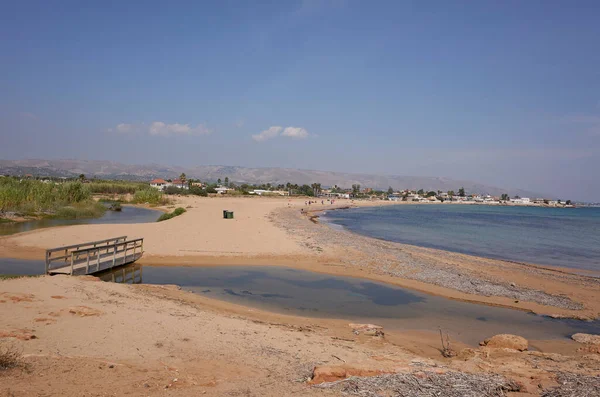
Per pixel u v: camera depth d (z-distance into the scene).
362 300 17.61
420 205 184.12
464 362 10.11
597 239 51.69
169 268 22.50
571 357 11.31
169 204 86.00
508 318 15.84
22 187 52.09
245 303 16.25
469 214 112.62
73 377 6.77
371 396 7.06
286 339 11.04
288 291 18.59
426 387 7.63
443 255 30.52
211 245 28.69
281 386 7.35
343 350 10.43
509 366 9.70
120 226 36.06
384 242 36.81
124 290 15.34
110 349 8.71
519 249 39.16
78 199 59.38
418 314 15.95
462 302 17.83
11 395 5.68
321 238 36.06
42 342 8.61
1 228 36.78
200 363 8.43
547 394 7.79
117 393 6.30
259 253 27.09
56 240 28.09
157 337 9.94
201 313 13.15
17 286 13.89
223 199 121.88
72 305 11.99
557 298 18.91
